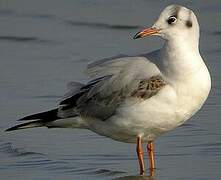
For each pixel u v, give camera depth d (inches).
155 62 605.6
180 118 601.9
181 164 622.8
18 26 1002.7
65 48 916.6
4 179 599.8
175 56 594.6
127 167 624.1
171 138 674.8
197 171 607.5
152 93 595.2
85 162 631.8
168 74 596.4
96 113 618.2
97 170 616.4
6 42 951.6
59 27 994.1
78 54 893.2
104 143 671.1
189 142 664.4
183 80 591.5
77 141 675.4
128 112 602.2
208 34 938.1
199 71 594.2
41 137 685.9
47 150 657.6
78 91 628.7
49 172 613.6
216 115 716.0
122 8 1039.6
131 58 616.4
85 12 1035.9
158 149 655.1
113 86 609.3
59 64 864.3
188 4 1033.5
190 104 596.7
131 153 651.5
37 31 981.8
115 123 611.5
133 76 604.4
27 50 919.7
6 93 783.1
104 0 1077.1
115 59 621.0
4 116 725.9
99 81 618.2
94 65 624.7
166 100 593.3
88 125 631.2
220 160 626.2
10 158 642.2
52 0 1093.1
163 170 614.9
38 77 826.2
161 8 1027.9
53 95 772.6
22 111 736.3
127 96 603.5
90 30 976.9
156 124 602.2
